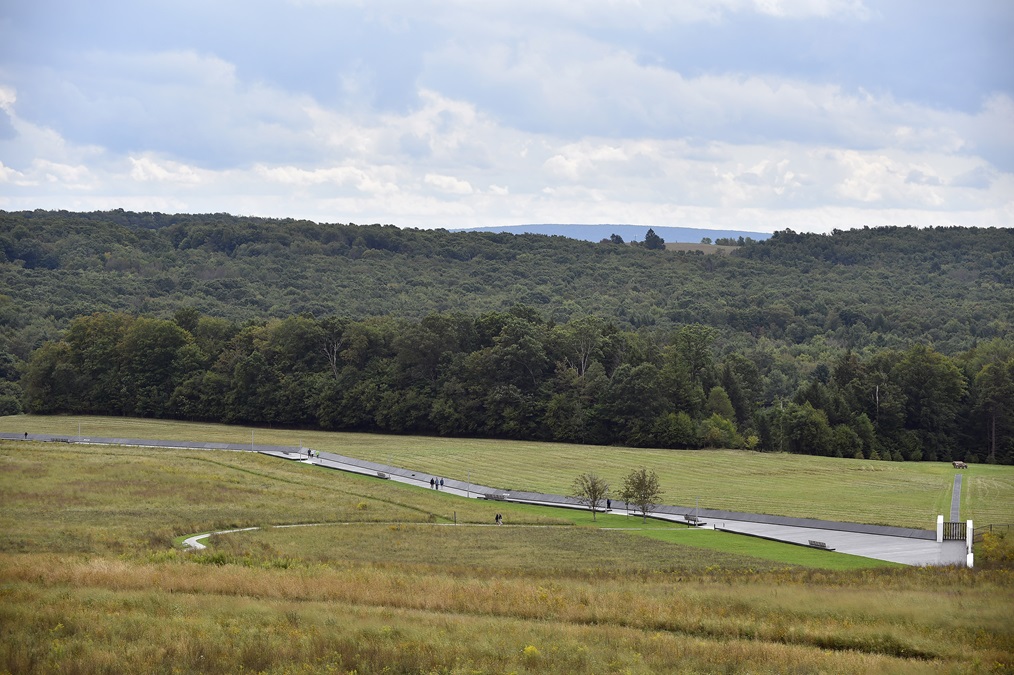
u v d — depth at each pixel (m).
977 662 49.44
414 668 45.84
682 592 66.25
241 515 110.75
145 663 44.88
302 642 48.28
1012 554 90.31
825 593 65.25
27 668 43.84
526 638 51.25
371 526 107.81
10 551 80.56
